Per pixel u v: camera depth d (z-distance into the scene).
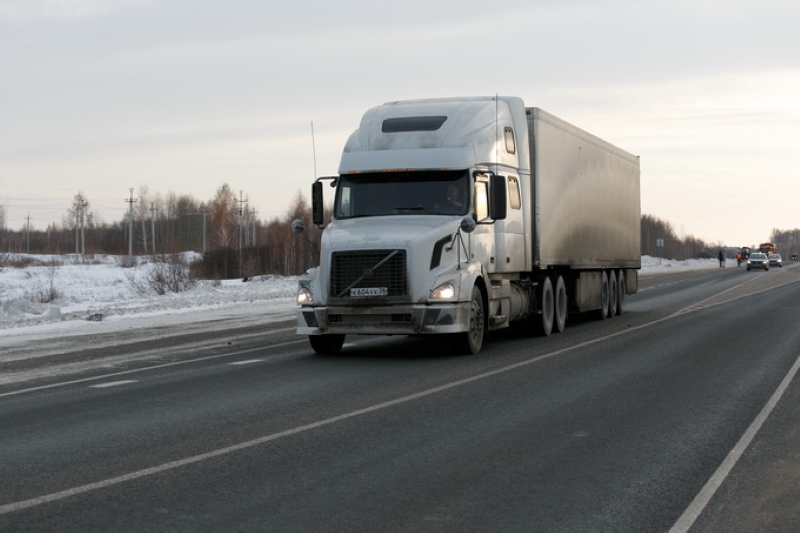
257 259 65.88
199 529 6.07
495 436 9.18
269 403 11.30
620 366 14.94
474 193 16.95
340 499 6.81
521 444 8.79
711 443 8.85
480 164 17.33
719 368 14.62
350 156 17.39
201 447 8.67
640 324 24.02
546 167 20.42
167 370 14.74
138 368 15.03
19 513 6.45
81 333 21.88
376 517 6.35
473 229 16.36
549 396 11.78
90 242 154.50
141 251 145.88
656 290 45.94
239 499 6.81
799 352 16.89
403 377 13.73
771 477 7.50
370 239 15.88
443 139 17.17
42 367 15.26
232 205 113.81
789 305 31.42
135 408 10.98
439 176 16.98
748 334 20.59
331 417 10.27
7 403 11.48
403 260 15.70
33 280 54.16
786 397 11.70
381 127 17.67
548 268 21.53
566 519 6.31
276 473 7.62
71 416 10.45
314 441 8.94
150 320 26.16
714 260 191.38
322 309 15.98
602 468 7.81
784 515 6.41
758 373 14.01
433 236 15.98
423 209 16.84
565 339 20.03
